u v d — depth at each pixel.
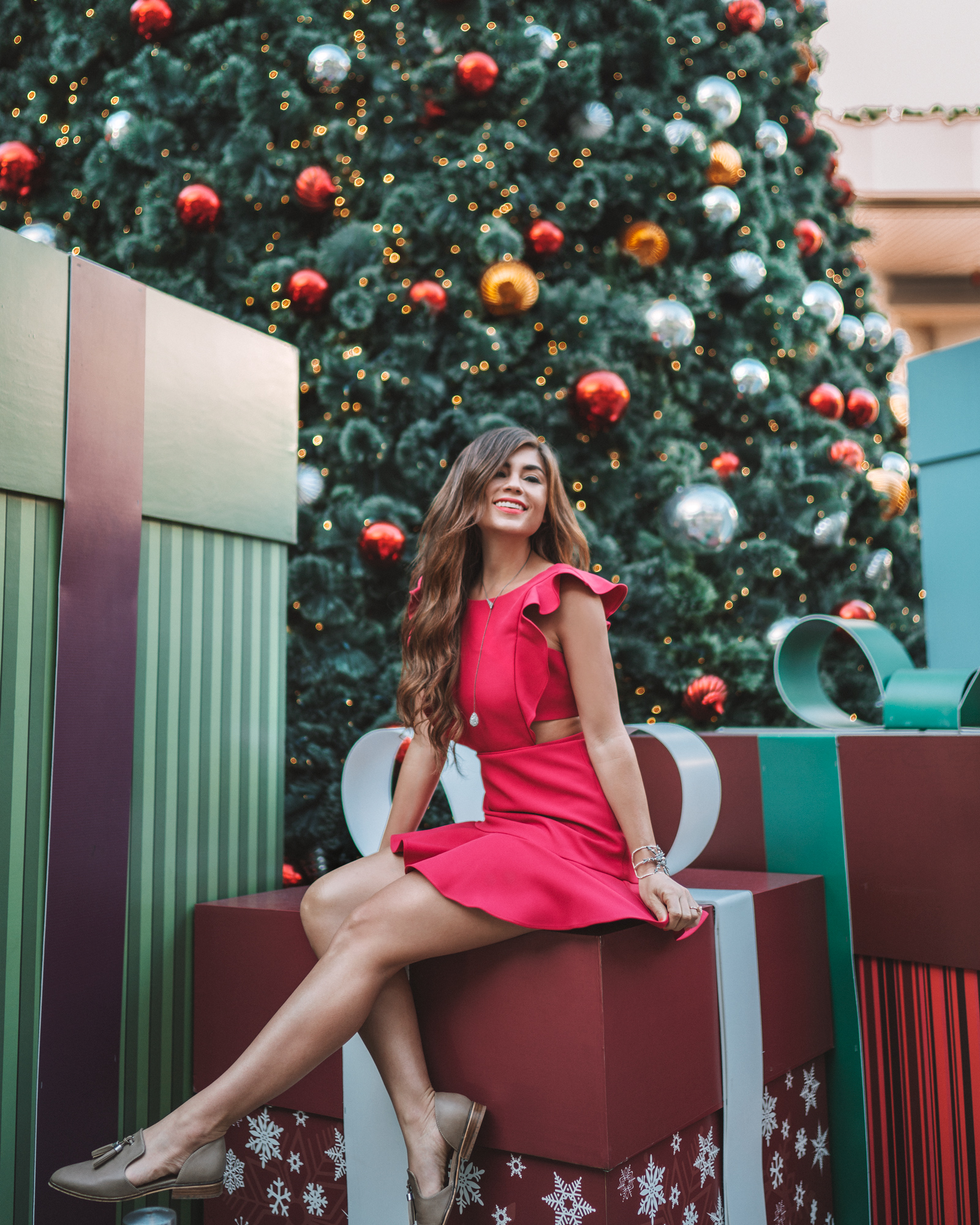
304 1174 1.37
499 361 2.68
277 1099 1.39
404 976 1.24
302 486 2.59
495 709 1.26
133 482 1.42
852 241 4.05
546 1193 1.15
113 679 1.37
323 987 1.14
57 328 1.31
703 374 3.11
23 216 3.04
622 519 2.92
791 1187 1.47
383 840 1.39
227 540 1.62
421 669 1.33
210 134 2.82
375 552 2.52
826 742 1.66
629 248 2.94
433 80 2.79
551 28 3.03
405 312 2.69
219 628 1.60
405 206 2.69
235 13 2.91
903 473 3.42
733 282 3.08
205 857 1.55
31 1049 1.25
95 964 1.33
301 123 2.75
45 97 2.97
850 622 1.92
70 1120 1.29
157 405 1.47
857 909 1.60
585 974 1.12
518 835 1.22
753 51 3.23
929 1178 1.51
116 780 1.37
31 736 1.27
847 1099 1.59
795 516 3.08
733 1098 1.32
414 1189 1.15
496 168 2.71
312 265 2.75
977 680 1.76
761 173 3.25
